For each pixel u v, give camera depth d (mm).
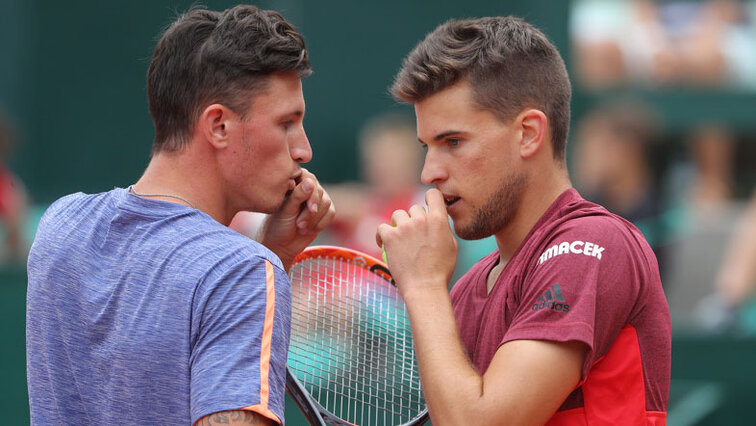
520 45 7344
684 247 18359
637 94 22125
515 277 7184
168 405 6504
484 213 7348
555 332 6594
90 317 6852
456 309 7902
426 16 24953
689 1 22469
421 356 6910
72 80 29562
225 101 7059
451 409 6625
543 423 6617
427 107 7367
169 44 7207
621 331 7008
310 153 7598
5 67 28938
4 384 16812
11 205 19219
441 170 7387
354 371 9695
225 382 6285
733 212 20672
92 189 29781
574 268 6762
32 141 29438
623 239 7000
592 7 22484
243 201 7395
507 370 6605
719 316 17656
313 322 9477
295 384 8414
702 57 22266
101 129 29750
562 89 7547
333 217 8414
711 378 16203
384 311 9789
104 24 29531
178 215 6930
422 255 7266
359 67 25406
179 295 6566
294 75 7328
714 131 22344
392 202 19047
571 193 7508
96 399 6816
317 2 25328
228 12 7250
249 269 6594
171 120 7188
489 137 7246
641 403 6988
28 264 7363
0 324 16875
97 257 6984
